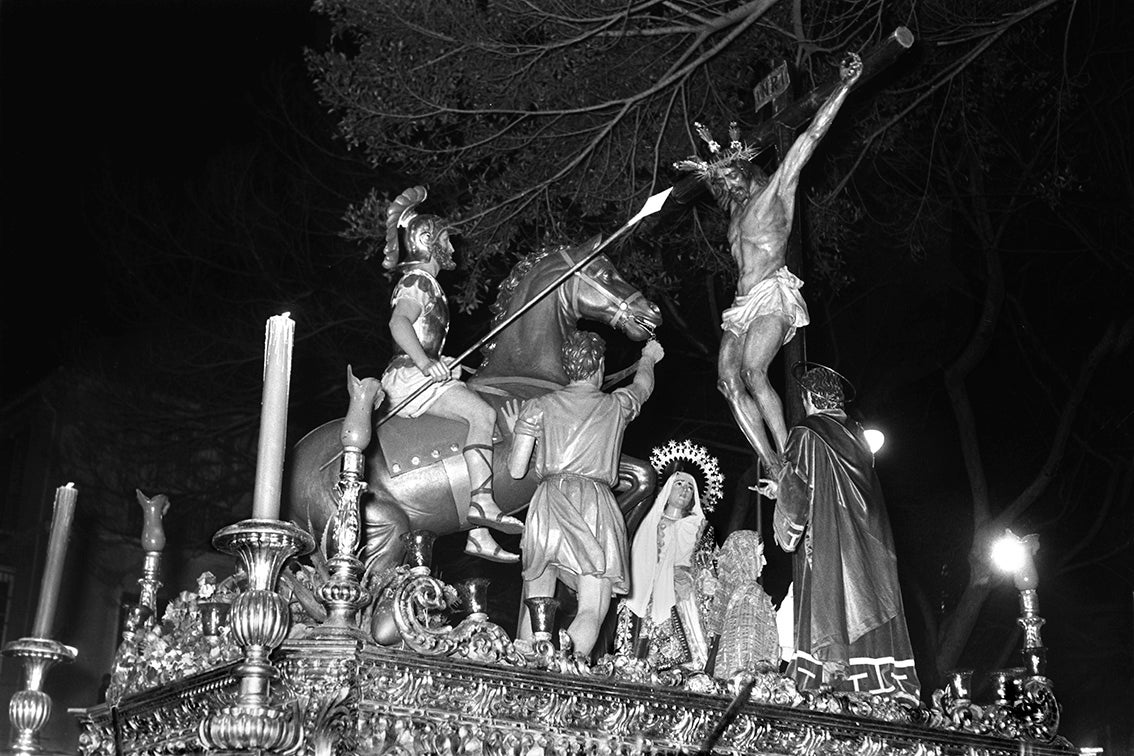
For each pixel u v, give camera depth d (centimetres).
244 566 488
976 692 1352
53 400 1638
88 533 1658
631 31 1100
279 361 481
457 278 1362
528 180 1143
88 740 571
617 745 524
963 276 1617
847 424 696
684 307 1540
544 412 624
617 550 599
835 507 657
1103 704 1627
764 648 648
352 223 1165
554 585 613
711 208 1219
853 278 1436
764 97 801
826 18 1136
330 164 1591
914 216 1391
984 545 1507
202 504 1631
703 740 549
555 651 523
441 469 681
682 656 663
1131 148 1481
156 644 548
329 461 688
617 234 697
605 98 1131
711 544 700
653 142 1146
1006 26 1155
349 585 472
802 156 721
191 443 1620
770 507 1330
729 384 702
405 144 1170
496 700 496
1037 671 696
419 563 638
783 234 721
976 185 1500
